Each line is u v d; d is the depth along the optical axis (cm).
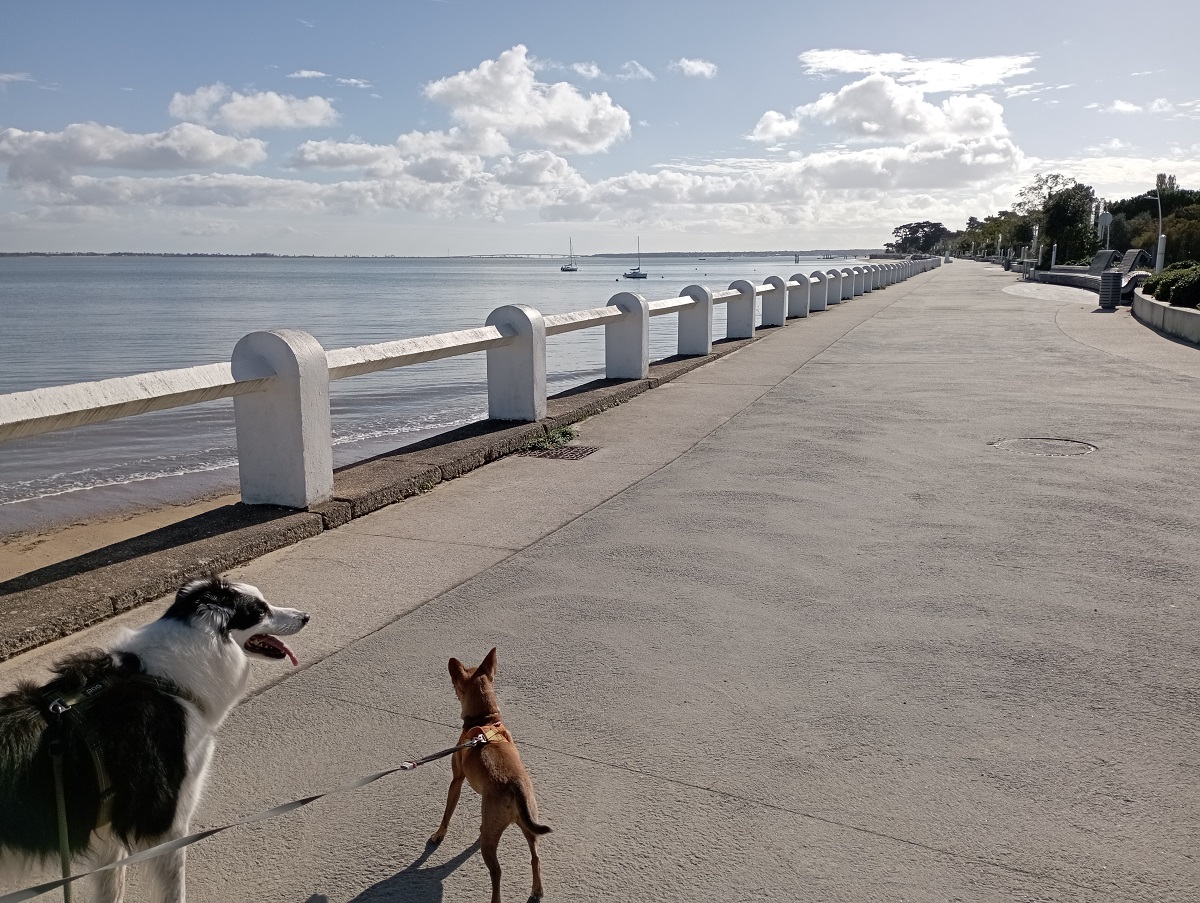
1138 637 453
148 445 1330
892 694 399
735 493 725
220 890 279
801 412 1067
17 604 456
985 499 701
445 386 2047
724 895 275
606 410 1095
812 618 482
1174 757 346
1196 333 1689
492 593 517
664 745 359
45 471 1132
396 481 708
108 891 254
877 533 623
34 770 220
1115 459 820
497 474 796
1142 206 7300
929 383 1271
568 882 281
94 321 4772
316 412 636
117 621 466
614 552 588
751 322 1848
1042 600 502
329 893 278
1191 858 289
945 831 304
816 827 307
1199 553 572
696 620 480
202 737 262
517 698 396
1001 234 10231
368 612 489
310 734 367
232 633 275
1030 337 1853
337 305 6812
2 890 231
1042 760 346
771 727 372
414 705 390
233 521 607
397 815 319
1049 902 270
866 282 3731
